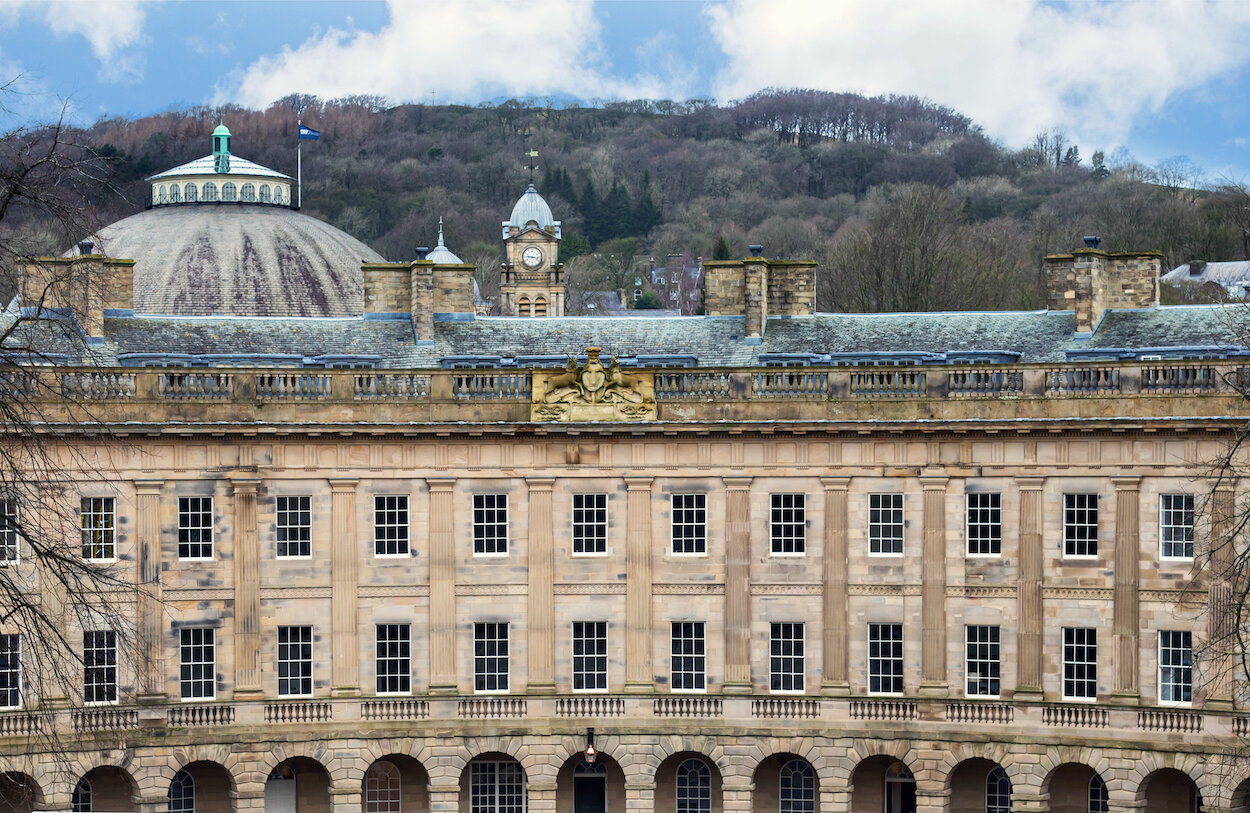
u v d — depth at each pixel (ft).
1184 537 252.01
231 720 260.62
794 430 263.29
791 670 266.57
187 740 258.98
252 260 479.82
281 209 515.09
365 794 271.90
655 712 265.75
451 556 266.98
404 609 266.98
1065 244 575.79
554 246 583.99
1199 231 583.17
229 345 284.61
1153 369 252.21
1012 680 259.60
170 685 260.42
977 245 512.22
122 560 258.37
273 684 264.11
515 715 265.95
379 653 266.77
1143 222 600.39
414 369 266.16
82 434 255.09
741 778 264.52
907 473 263.08
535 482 267.39
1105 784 254.68
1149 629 253.24
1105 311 281.54
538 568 267.18
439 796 265.34
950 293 466.29
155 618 259.39
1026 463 258.98
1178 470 251.39
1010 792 260.21
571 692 267.59
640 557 267.59
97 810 261.85
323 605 265.54
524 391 267.59
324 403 264.31
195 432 259.60
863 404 263.08
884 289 471.62
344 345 287.48
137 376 259.19
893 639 264.31
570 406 266.77
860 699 262.26
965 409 260.21
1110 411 254.06
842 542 264.52
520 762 265.95
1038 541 258.16
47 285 161.48
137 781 256.73
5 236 155.74
